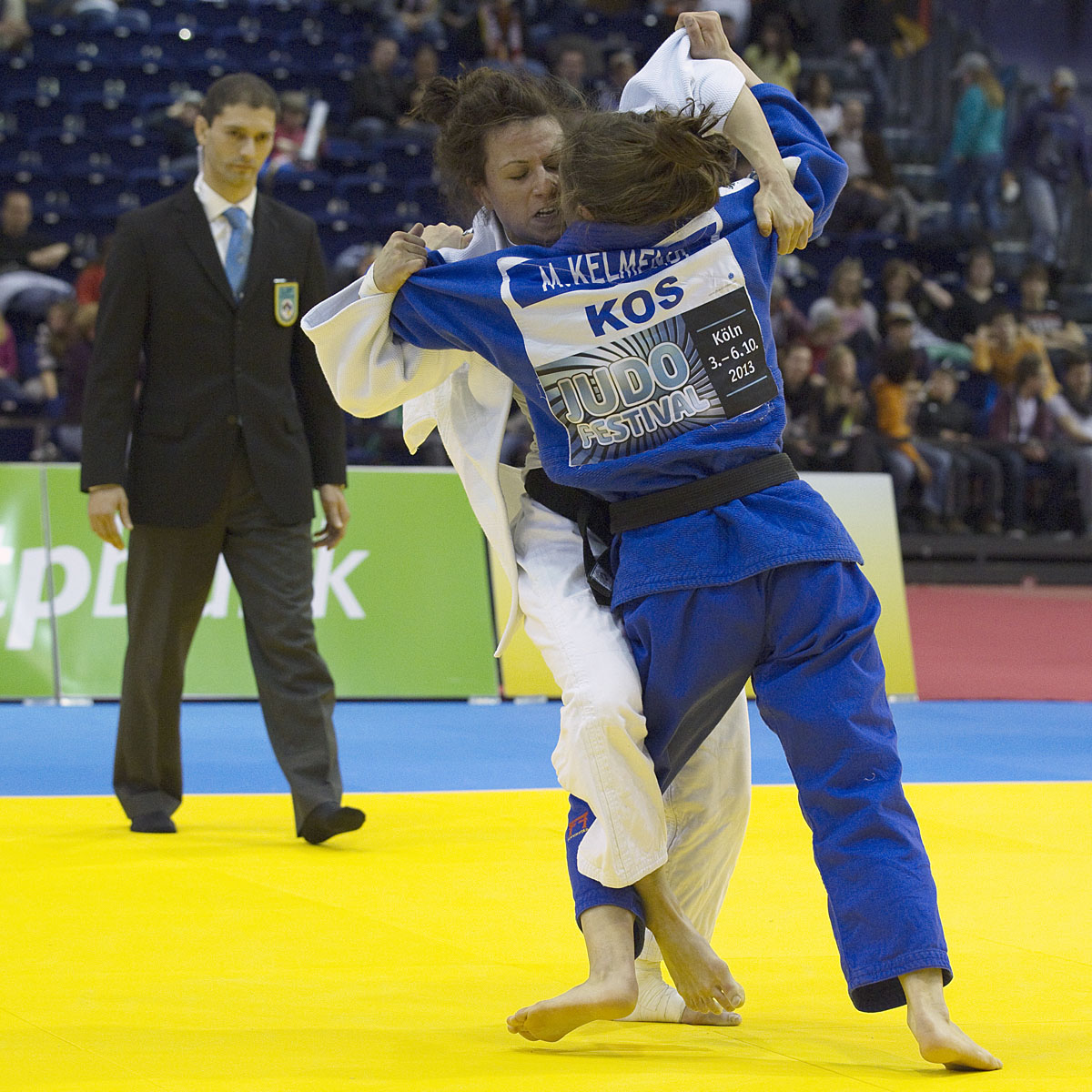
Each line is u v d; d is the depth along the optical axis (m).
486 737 14.29
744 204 5.66
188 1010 6.14
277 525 10.00
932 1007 5.21
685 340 5.47
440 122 6.29
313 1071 5.27
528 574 5.80
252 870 8.85
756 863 9.16
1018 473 28.50
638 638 5.56
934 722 15.77
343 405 5.97
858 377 28.92
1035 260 32.94
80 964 6.85
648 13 35.34
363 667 16.20
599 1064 5.41
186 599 10.05
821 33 37.38
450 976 6.75
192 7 33.75
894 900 5.24
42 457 23.45
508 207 6.02
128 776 10.13
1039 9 38.84
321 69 32.50
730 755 6.08
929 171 36.50
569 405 5.52
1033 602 26.75
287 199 29.56
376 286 5.68
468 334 5.60
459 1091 5.04
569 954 7.18
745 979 6.86
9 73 31.42
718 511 5.52
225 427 9.89
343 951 7.16
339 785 9.77
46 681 15.97
